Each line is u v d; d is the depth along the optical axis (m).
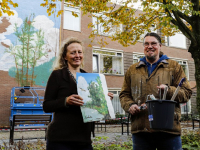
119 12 10.38
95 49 17.58
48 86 2.39
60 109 2.31
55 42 15.79
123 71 18.70
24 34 15.02
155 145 2.75
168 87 2.62
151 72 2.90
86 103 2.32
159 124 2.36
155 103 2.38
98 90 2.44
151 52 2.87
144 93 2.84
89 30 17.48
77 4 9.05
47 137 2.33
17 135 9.69
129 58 19.11
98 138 5.07
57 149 2.24
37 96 13.93
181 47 22.17
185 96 2.65
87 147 2.35
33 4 15.54
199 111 7.87
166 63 2.86
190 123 16.17
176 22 8.76
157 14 10.75
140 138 2.80
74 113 2.33
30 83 14.77
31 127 7.34
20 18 15.08
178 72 2.80
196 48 8.24
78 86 2.35
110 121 15.59
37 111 13.00
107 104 2.43
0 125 13.68
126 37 11.30
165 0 8.41
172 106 2.39
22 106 12.61
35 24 15.40
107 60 18.20
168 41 21.52
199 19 8.44
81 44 2.63
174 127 2.60
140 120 2.77
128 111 2.84
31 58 14.98
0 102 13.88
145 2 8.51
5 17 14.72
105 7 9.36
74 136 2.27
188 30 8.47
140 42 19.88
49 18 15.84
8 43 14.58
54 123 2.32
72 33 16.69
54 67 2.61
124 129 12.18
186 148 4.73
